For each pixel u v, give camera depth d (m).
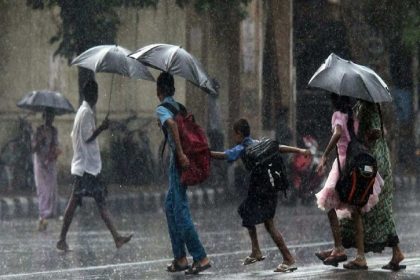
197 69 22.03
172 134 21.25
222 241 31.31
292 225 38.31
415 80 82.12
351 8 67.00
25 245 30.73
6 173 53.38
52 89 60.16
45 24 59.81
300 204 52.69
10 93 58.16
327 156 21.31
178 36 65.81
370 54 68.06
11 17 58.47
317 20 73.56
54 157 36.53
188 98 65.81
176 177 21.55
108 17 50.91
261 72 66.88
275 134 60.59
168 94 21.78
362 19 67.12
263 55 68.06
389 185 21.77
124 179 59.25
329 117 75.00
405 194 61.47
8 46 58.31
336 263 21.81
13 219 43.09
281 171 21.78
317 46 74.44
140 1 53.34
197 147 21.31
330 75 21.41
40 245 30.70
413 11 65.94
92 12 50.44
